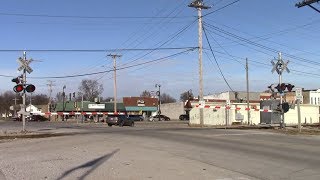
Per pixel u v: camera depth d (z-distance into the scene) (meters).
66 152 17.92
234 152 17.58
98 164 14.02
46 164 14.27
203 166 13.61
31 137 27.27
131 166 13.56
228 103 48.84
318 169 13.09
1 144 22.77
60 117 110.88
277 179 11.34
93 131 33.16
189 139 23.91
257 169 13.05
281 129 35.47
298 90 32.62
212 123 51.44
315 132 31.52
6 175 12.14
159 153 17.19
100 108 109.94
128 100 124.38
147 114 126.00
